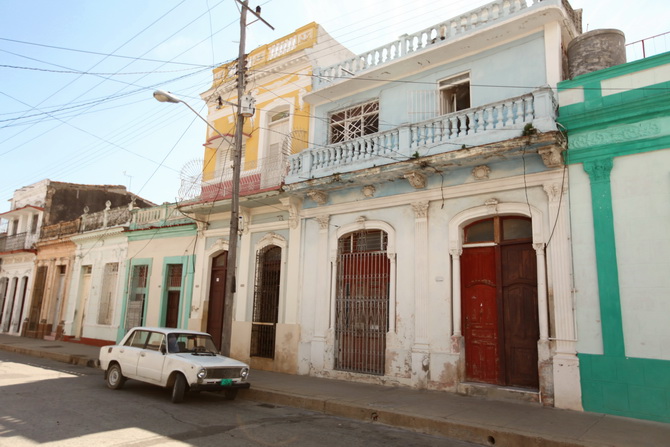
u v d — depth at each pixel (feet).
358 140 38.81
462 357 32.71
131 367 32.45
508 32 34.09
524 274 31.81
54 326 75.92
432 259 34.99
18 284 86.79
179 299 56.29
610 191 28.02
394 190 37.91
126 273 63.93
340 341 39.52
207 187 53.67
